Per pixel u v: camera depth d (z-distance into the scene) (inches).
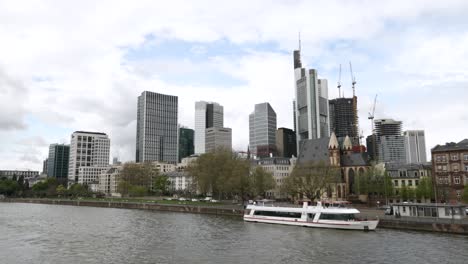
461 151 5999.0
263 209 4709.6
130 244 3228.3
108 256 2760.8
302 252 2807.6
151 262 2561.5
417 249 2783.0
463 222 3358.8
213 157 7514.8
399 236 3314.5
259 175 7317.9
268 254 2760.8
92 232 4003.4
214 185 7396.7
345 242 3149.6
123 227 4409.5
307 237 3462.1
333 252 2785.4
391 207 4365.2
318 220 4099.4
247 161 7406.5
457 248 2780.5
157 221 5027.1
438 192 6117.1
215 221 4904.0
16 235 3816.4
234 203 7554.1
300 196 7401.6
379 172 7121.1
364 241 3159.5
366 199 7234.3
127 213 6545.3
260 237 3506.4
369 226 3722.9
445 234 3314.5
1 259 2691.9
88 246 3159.5
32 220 5364.2
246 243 3206.2
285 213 4461.1
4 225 4729.3
